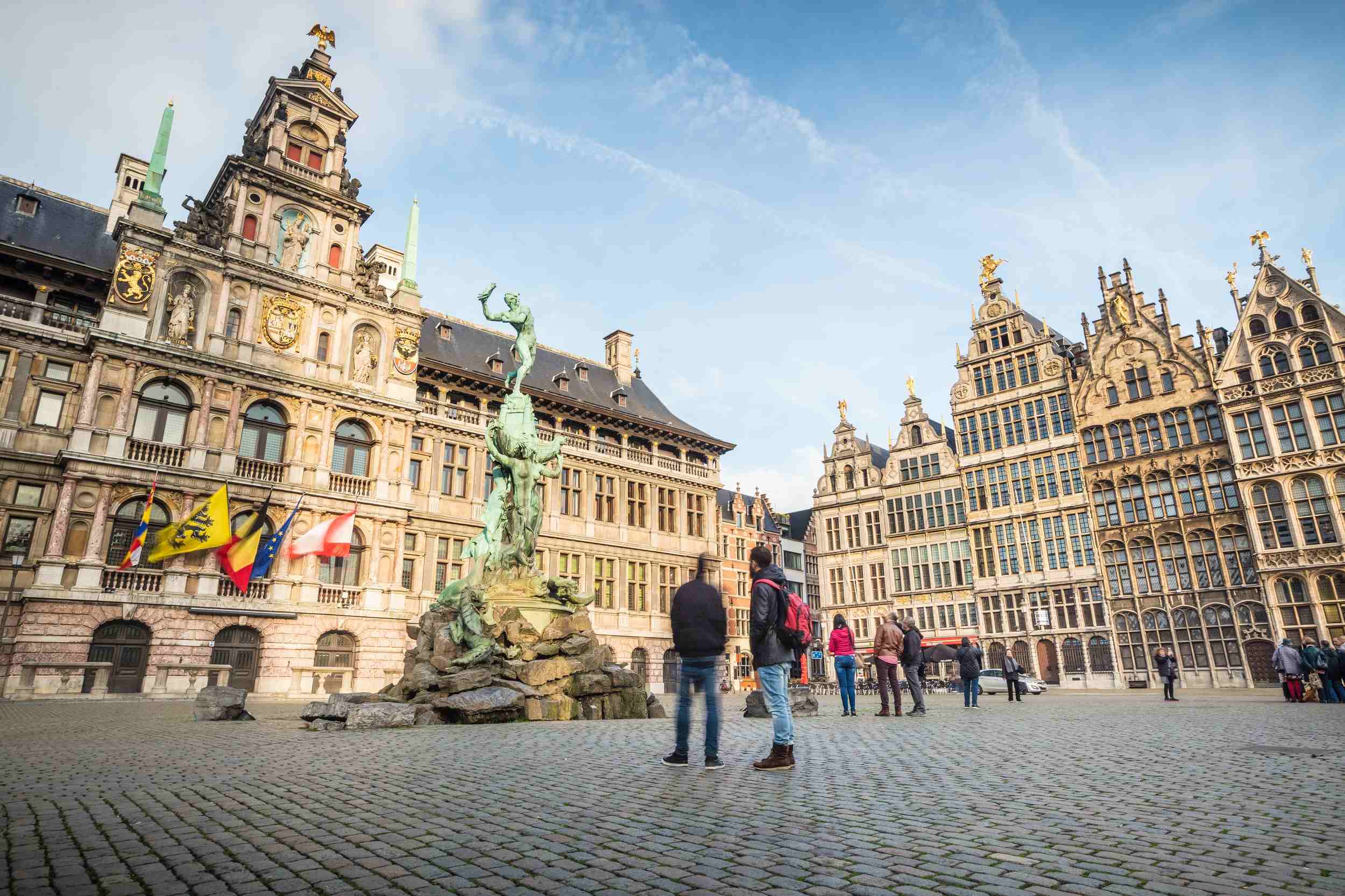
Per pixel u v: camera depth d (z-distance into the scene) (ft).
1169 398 163.84
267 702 91.30
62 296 116.57
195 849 17.24
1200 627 152.87
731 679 201.67
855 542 215.10
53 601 98.53
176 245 117.80
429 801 22.56
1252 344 154.61
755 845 17.12
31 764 30.71
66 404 109.81
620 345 198.59
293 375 123.24
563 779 26.09
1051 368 182.91
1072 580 171.01
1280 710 63.72
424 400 144.56
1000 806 21.24
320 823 19.71
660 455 181.78
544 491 156.56
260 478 118.52
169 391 114.52
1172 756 32.01
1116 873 14.82
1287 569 143.02
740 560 219.41
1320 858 15.85
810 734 42.98
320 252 133.80
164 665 98.27
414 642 127.85
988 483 189.26
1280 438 148.87
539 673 58.18
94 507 104.58
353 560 126.11
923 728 46.50
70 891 14.33
